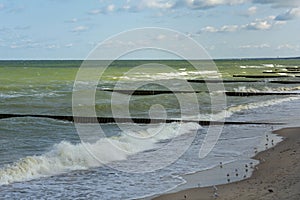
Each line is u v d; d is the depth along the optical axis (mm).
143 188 13141
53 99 38156
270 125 26391
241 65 157125
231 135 22844
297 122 27641
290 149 18531
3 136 21797
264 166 15594
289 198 11219
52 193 12625
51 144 20016
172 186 13297
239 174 14594
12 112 30859
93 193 12633
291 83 65312
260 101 40312
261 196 11672
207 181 13812
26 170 14719
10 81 57406
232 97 44844
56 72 82812
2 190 12836
